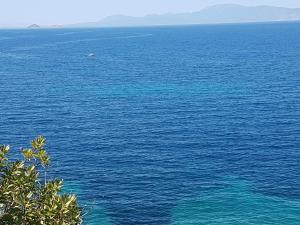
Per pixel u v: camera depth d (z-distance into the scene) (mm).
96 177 47250
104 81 112688
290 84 103312
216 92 95312
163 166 50562
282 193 42906
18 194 12773
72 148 56969
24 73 128250
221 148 56969
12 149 55562
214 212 38938
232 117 73125
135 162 51938
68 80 114250
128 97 90875
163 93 95062
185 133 63969
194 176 47438
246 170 49125
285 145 57781
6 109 78438
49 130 65125
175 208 39906
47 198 12969
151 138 61625
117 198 42062
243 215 38156
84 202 40969
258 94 92062
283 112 75750
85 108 80375
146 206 40406
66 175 47594
